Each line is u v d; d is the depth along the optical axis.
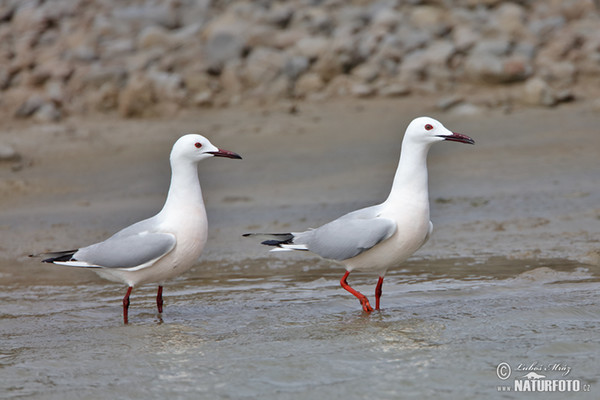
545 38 27.97
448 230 13.88
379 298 9.95
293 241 10.23
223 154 9.71
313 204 16.41
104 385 7.41
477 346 8.15
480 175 17.98
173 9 31.09
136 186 18.95
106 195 18.33
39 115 25.39
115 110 26.20
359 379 7.38
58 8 32.06
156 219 9.87
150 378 7.55
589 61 26.53
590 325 8.69
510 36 27.75
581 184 16.56
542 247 12.38
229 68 27.45
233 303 10.27
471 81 26.30
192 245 9.75
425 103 24.94
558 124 21.75
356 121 23.62
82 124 24.98
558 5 29.75
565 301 9.57
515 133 21.25
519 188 16.64
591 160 18.41
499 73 25.77
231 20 29.47
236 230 14.68
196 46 28.70
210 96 26.31
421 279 11.12
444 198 16.36
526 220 14.13
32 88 27.09
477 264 11.69
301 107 25.61
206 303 10.33
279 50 28.25
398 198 9.66
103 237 14.56
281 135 22.75
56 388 7.36
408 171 9.63
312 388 7.20
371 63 27.34
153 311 10.05
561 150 19.39
